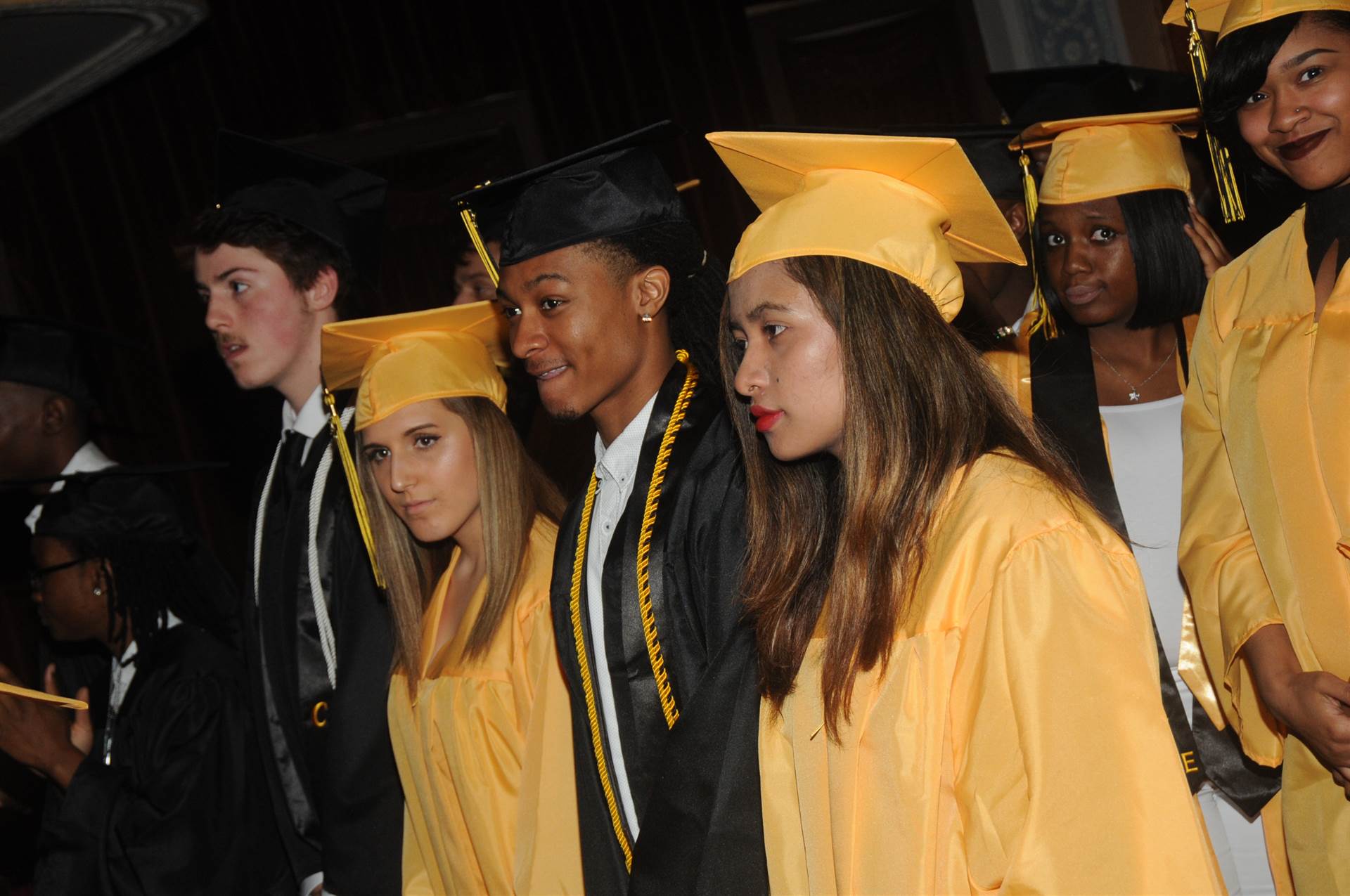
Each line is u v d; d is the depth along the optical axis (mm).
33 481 3186
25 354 3637
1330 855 1896
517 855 2156
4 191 5336
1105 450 2303
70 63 3721
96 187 5355
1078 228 2369
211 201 5391
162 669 3041
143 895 2850
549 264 2041
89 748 3229
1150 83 2992
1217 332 2127
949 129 2818
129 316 5359
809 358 1571
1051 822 1371
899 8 5562
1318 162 1968
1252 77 1989
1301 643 1907
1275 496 1954
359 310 3057
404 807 2543
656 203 2084
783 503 1727
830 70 5578
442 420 2373
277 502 2930
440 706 2303
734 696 1775
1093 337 2424
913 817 1478
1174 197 2395
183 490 5332
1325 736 1803
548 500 2455
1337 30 1942
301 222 2934
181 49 5367
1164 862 1339
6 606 4957
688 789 1783
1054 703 1398
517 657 2271
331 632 2758
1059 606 1427
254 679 2867
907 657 1502
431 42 5516
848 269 1565
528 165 5543
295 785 2805
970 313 2078
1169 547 2262
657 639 1951
